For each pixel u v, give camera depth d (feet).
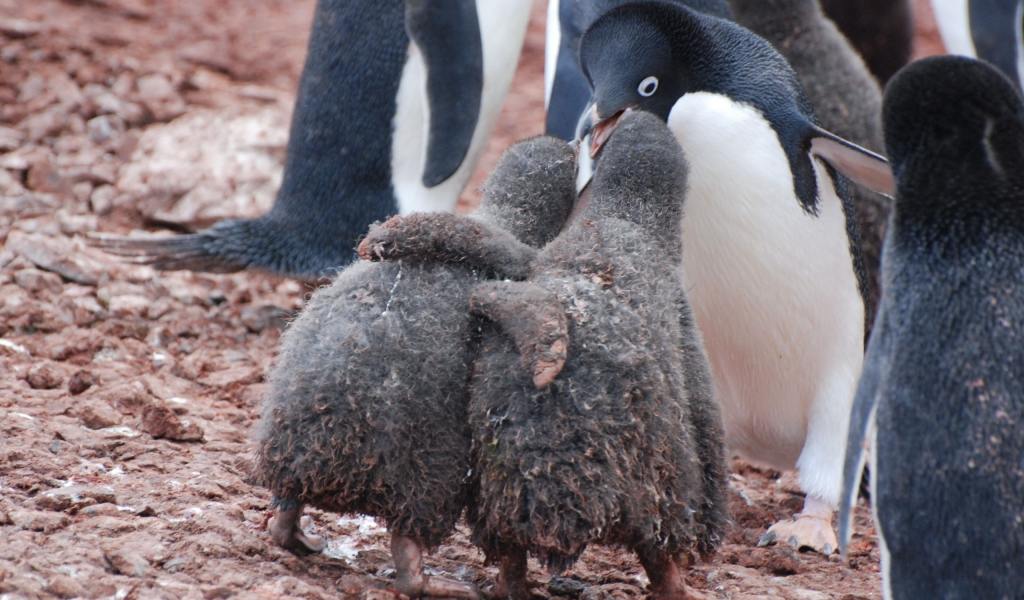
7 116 57.36
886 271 19.16
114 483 26.21
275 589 20.95
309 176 41.14
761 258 28.71
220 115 56.08
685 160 23.27
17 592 19.33
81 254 43.88
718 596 24.32
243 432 31.78
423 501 20.40
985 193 18.39
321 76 40.96
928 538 18.06
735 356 30.58
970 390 17.72
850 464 19.24
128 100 60.23
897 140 19.15
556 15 35.19
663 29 28.07
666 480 20.84
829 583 26.43
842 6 48.65
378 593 20.93
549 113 33.91
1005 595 17.62
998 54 48.91
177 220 49.70
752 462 34.27
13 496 24.36
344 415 19.86
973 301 17.99
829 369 29.78
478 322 20.86
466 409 20.61
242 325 42.16
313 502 20.89
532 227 23.48
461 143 39.91
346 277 21.35
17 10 73.61
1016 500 17.40
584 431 19.58
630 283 20.84
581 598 23.30
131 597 19.89
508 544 20.98
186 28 77.82
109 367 35.88
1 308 38.32
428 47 39.52
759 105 28.27
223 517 24.48
